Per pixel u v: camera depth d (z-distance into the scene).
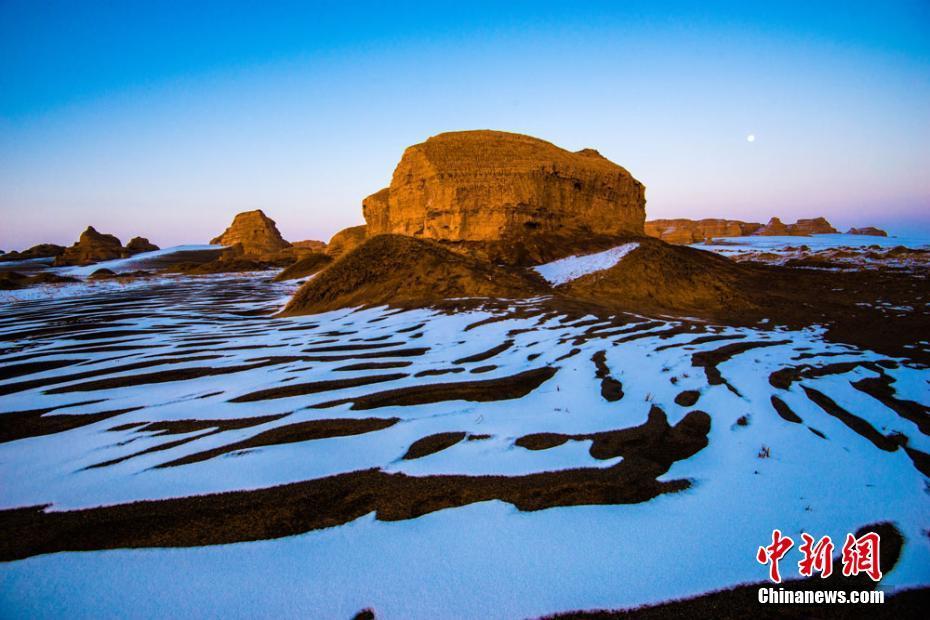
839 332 10.73
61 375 6.61
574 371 6.44
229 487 3.28
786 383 6.05
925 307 14.70
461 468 3.57
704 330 10.02
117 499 3.15
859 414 5.03
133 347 8.54
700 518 2.94
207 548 2.62
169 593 2.30
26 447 4.07
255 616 2.16
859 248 41.97
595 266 18.06
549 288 16.25
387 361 7.05
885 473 3.64
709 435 4.29
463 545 2.64
